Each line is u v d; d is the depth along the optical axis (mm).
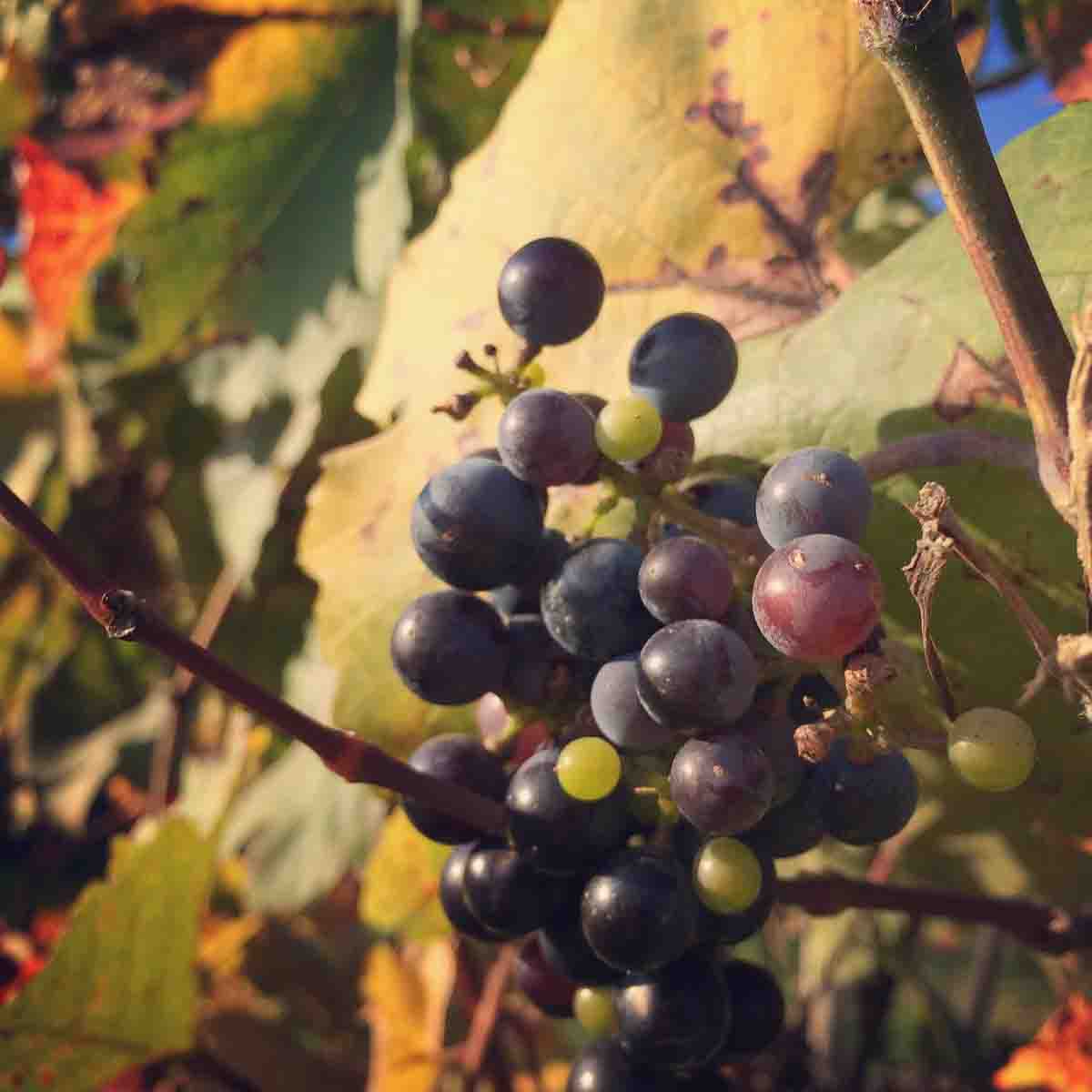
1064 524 204
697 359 176
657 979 183
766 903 185
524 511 173
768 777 157
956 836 343
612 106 246
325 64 360
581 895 185
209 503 428
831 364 220
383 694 253
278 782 387
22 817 502
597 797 172
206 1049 333
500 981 359
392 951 381
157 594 481
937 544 143
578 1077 202
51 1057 297
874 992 378
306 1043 395
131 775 475
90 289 438
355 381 351
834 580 143
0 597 506
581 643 173
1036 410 156
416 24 329
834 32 234
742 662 156
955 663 215
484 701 215
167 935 304
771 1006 200
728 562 164
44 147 362
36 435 488
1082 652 142
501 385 181
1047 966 385
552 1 325
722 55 240
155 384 437
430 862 323
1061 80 248
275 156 363
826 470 151
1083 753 218
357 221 352
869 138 234
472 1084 352
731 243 239
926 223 225
